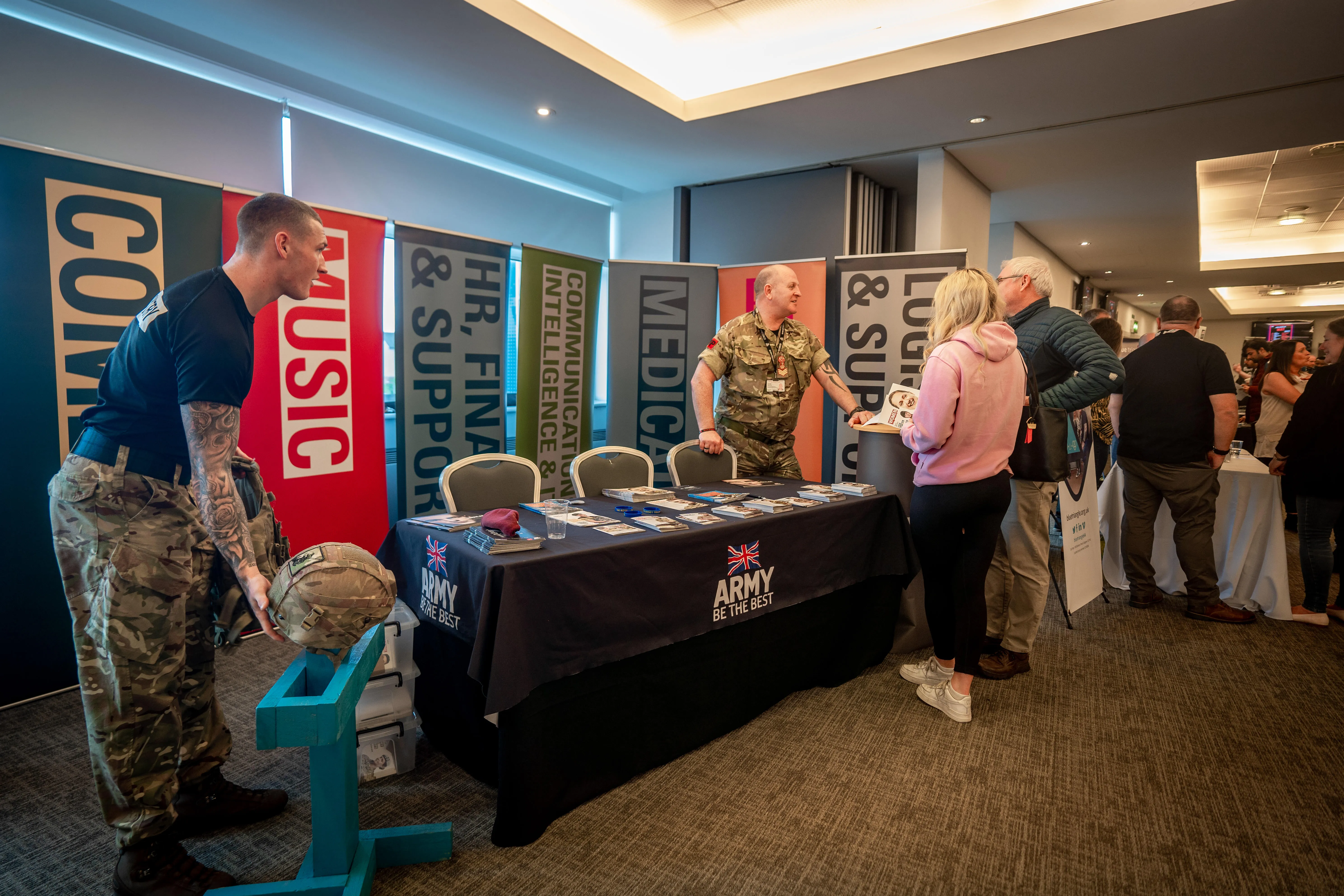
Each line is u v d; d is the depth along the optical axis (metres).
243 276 1.41
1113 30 3.20
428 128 4.66
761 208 5.85
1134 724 2.27
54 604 2.48
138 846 1.43
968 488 2.10
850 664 2.60
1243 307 16.06
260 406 3.06
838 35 4.08
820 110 4.27
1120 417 3.47
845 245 5.48
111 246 2.55
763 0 3.71
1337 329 3.35
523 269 4.18
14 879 1.53
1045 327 2.54
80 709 2.38
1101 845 1.65
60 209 2.43
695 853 1.61
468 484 2.33
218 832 1.69
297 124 3.98
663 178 5.94
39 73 2.98
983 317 2.07
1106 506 3.89
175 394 1.38
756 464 3.23
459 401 3.90
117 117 3.23
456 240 3.79
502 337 4.09
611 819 1.75
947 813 1.78
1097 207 6.70
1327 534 3.20
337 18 3.20
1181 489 3.28
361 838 1.53
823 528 2.36
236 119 3.68
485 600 1.52
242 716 2.30
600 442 6.65
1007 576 2.73
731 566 2.05
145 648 1.38
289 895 1.36
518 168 5.40
